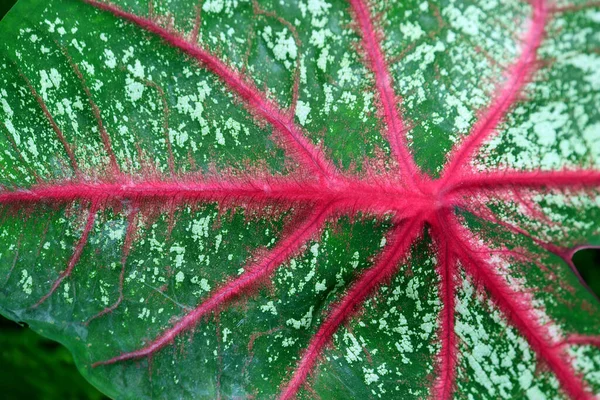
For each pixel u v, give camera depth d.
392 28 0.19
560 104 0.18
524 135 0.19
